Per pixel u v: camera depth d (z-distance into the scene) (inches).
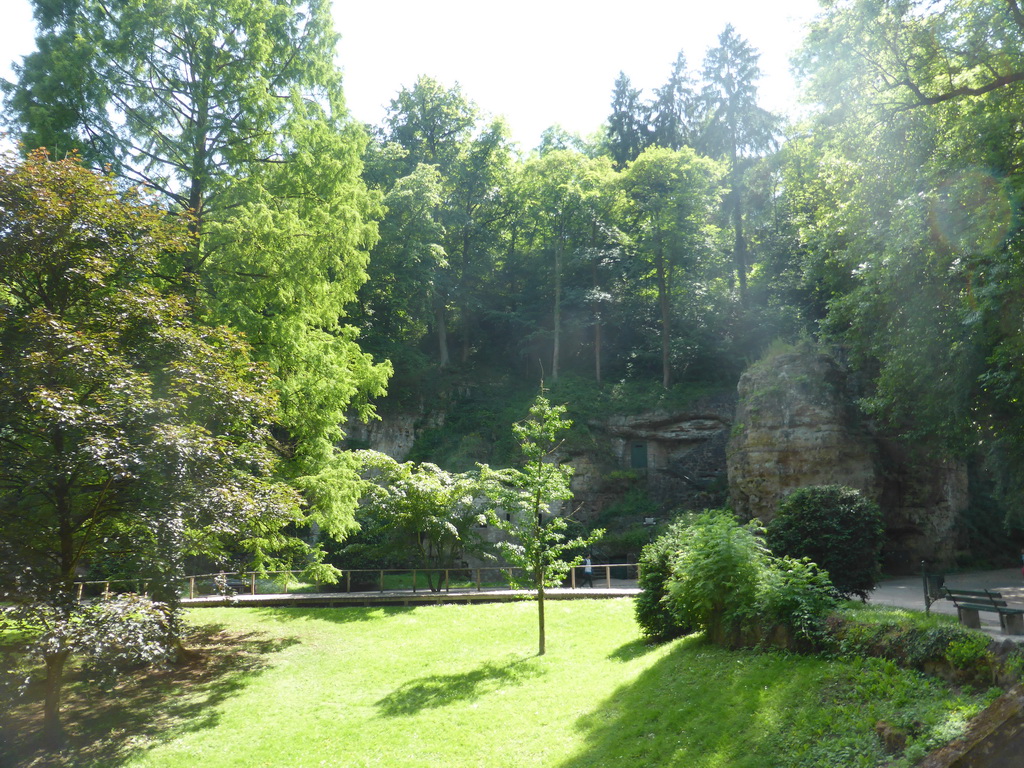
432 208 1605.6
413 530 929.5
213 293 692.1
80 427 417.4
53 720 462.3
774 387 1088.2
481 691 515.5
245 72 713.0
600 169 1753.2
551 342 1818.4
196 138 697.0
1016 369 510.0
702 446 1430.9
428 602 866.1
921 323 589.9
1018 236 490.3
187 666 615.2
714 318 1664.6
